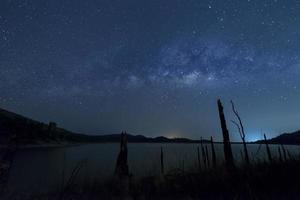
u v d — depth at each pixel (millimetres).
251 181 13031
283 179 13812
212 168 18281
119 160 21906
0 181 10414
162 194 15062
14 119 103625
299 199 11281
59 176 33438
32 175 35750
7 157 10062
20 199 13672
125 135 23484
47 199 13414
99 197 14688
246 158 10812
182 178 17281
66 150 104312
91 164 49750
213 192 13711
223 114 20875
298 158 17875
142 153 95875
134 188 16547
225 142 19328
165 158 63719
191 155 72438
